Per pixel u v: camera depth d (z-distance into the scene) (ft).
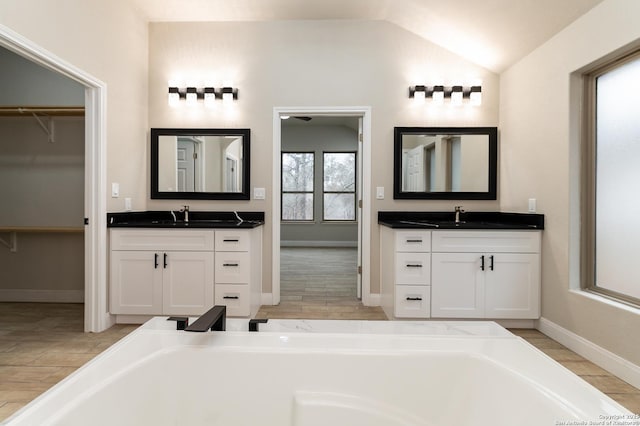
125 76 9.87
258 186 11.33
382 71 11.25
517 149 10.10
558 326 8.30
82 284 11.23
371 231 11.25
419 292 8.99
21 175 11.16
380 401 3.76
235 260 9.17
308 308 10.89
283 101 11.28
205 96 11.08
